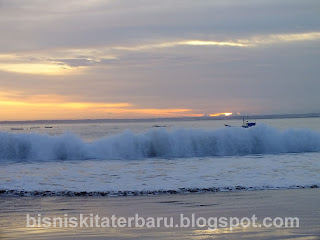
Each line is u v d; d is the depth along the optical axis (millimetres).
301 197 11039
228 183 13266
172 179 14266
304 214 9188
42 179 14375
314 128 65250
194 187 12539
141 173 15883
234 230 7953
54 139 23078
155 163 19516
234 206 10055
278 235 7586
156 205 10281
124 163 19625
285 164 18312
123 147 23500
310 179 13906
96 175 15367
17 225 8492
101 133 71875
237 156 22875
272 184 12992
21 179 14375
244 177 14539
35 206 10281
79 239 7488
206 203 10438
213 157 22438
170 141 24281
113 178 14602
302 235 7582
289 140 25953
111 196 11461
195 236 7586
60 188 12500
